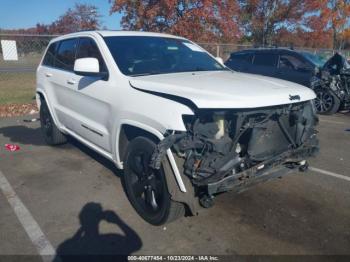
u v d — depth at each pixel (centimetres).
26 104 1007
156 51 449
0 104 995
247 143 327
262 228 352
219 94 313
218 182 307
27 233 346
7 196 425
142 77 382
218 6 1602
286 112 346
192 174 305
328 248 321
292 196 421
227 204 400
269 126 338
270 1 2512
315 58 1026
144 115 335
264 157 335
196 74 405
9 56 1403
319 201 409
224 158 310
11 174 494
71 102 505
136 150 354
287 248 321
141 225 359
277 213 381
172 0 1477
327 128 784
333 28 2958
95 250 320
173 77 380
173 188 315
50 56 606
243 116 314
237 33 1712
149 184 347
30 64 1479
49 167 520
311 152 384
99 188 444
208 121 312
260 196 420
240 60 1164
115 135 389
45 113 620
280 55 1054
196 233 344
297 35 2648
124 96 370
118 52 423
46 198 419
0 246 325
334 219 370
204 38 1598
